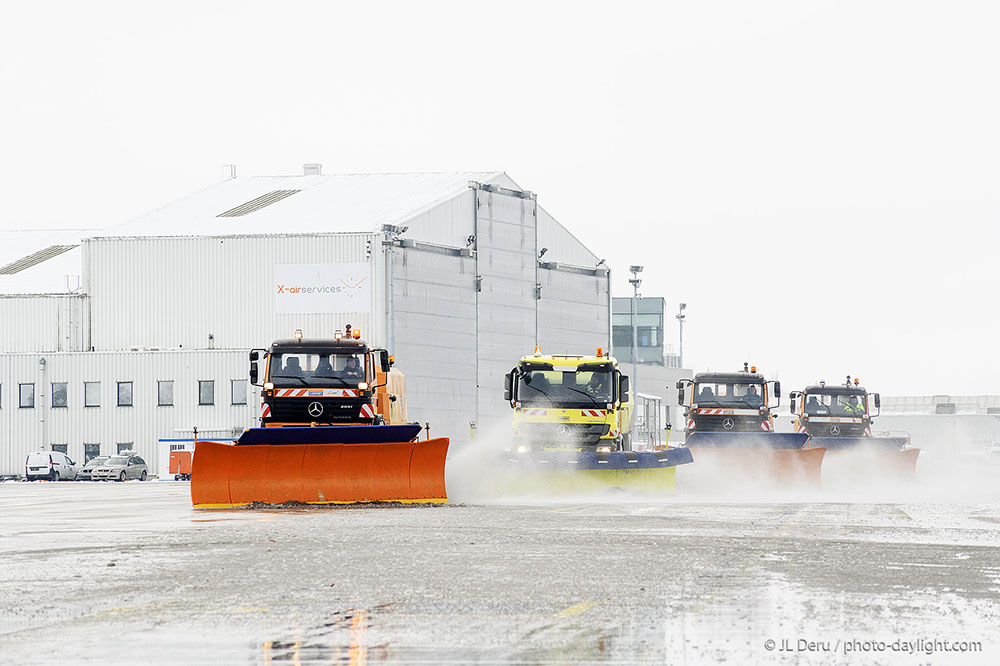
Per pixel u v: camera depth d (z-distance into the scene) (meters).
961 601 29.84
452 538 46.31
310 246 193.00
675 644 24.27
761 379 103.94
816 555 40.22
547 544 43.84
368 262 190.12
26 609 28.95
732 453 93.50
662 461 79.56
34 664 22.55
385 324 189.50
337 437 67.56
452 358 199.50
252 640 24.86
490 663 22.52
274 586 32.75
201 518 60.56
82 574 35.72
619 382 81.75
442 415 197.12
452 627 26.25
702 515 59.66
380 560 38.75
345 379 72.94
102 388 196.38
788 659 22.91
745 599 30.14
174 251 198.50
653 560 38.66
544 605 29.22
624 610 28.45
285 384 72.69
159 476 189.50
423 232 196.62
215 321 196.88
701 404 103.94
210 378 193.50
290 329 193.38
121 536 49.25
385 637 25.11
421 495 68.38
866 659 22.95
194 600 30.28
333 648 23.97
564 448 80.88
